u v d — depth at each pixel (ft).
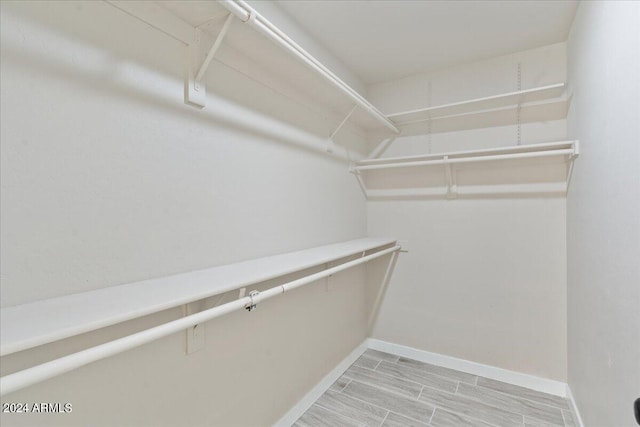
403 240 8.20
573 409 5.64
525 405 6.01
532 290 6.76
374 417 5.63
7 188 2.40
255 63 4.84
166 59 3.58
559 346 6.48
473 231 7.36
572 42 5.80
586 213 4.85
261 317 4.89
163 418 3.47
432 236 7.83
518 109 6.86
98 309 2.37
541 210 6.68
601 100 4.04
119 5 3.12
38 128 2.56
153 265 3.42
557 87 5.87
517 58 6.88
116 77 3.10
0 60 2.37
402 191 8.20
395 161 8.28
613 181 3.60
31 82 2.53
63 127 2.72
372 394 6.36
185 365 3.71
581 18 5.10
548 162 6.61
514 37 6.29
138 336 2.48
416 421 5.52
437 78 7.76
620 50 3.34
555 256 6.55
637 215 2.94
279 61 4.83
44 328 2.00
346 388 6.58
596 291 4.31
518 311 6.89
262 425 4.90
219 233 4.23
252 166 4.81
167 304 2.56
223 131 4.31
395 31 6.07
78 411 2.78
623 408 3.34
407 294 8.13
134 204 3.25
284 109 5.52
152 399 3.37
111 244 3.05
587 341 4.81
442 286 7.71
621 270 3.37
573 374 5.80
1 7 2.38
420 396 6.29
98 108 2.96
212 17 3.66
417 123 8.03
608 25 3.73
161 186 3.51
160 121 3.51
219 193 4.24
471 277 7.38
